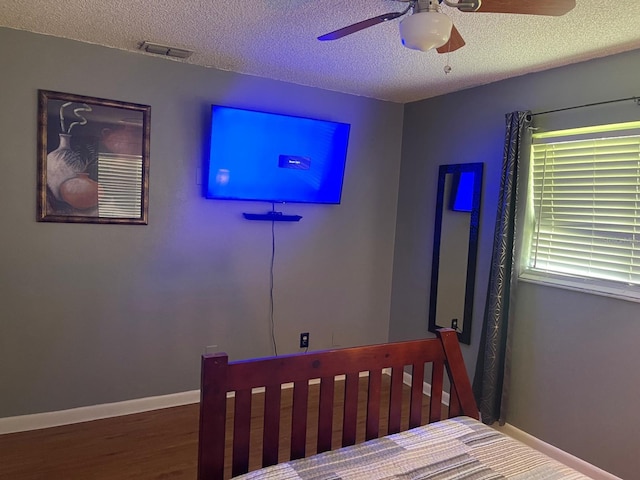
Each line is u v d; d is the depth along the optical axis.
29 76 2.62
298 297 3.65
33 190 2.69
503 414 3.00
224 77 3.17
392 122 3.93
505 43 2.42
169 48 2.76
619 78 2.49
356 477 1.51
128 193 2.95
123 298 3.01
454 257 3.47
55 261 2.79
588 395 2.61
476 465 1.61
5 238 2.65
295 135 3.34
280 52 2.76
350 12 2.16
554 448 2.77
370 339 4.03
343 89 3.56
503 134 3.12
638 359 2.40
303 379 1.72
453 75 3.06
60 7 2.22
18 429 2.78
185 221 3.16
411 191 3.88
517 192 2.91
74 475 2.39
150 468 2.48
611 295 2.50
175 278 3.17
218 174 3.14
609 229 2.59
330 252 3.76
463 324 3.38
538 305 2.86
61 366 2.87
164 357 3.18
